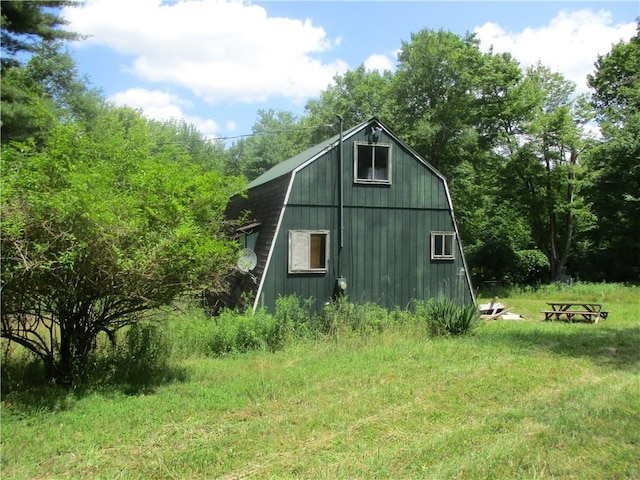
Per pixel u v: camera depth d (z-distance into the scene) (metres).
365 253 14.96
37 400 6.88
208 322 11.57
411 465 5.19
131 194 7.82
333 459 5.32
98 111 31.11
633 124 28.31
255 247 15.27
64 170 7.39
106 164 8.18
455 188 31.02
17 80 16.84
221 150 54.78
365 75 38.34
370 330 12.74
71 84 30.97
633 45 32.00
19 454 5.22
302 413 6.74
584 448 5.58
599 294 24.16
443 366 9.47
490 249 33.12
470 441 5.84
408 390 7.84
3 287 6.67
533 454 5.39
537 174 28.75
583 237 32.88
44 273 6.86
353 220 14.87
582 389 7.92
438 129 28.81
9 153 7.45
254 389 7.74
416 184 15.71
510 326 15.14
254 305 13.51
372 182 15.12
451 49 31.19
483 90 29.67
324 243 14.58
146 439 5.79
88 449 5.44
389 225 15.30
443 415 6.73
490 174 31.58
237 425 6.30
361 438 5.93
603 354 10.73
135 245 7.30
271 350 11.02
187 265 7.60
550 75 30.02
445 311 13.33
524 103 28.72
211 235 8.66
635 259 30.00
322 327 12.88
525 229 35.78
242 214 17.16
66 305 7.60
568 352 10.91
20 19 17.66
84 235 6.83
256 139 46.59
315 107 47.44
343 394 7.69
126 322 8.44
